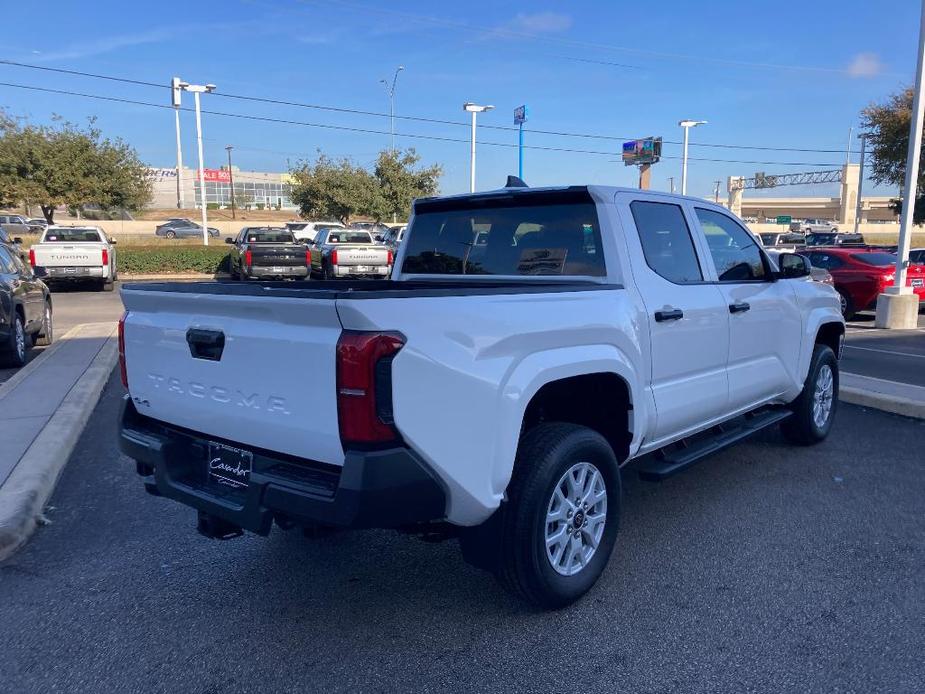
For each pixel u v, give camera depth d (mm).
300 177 46219
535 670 3154
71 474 5711
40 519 4781
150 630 3500
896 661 3197
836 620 3543
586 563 3754
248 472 3312
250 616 3625
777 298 5496
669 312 4250
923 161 26719
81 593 3873
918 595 3783
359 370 2777
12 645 3375
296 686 3055
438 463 2979
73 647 3357
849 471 5785
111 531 4688
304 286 4820
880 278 15461
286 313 2969
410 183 45844
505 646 3340
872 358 11047
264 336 3066
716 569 4102
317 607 3711
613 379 3936
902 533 4582
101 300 19484
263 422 3131
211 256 28594
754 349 5242
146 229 61062
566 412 4152
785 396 5895
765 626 3494
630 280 4094
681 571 4078
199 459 3607
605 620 3561
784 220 85438
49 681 3098
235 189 119125
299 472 3090
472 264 4789
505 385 3211
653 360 4160
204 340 3332
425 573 4090
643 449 4230
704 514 4910
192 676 3131
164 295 3543
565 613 3629
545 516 3443
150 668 3188
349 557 4305
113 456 6145
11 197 36656
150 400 3748
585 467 3697
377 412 2828
